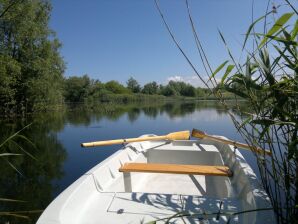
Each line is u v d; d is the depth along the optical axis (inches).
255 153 58.9
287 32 46.8
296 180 49.6
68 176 196.5
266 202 56.4
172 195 68.9
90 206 63.6
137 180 118.7
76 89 1622.8
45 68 698.8
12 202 149.6
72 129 439.2
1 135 359.9
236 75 54.7
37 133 392.2
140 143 145.6
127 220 57.2
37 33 668.1
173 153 140.3
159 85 2733.8
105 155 256.7
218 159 127.9
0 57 577.3
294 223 48.6
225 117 651.5
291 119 44.9
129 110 1000.2
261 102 51.5
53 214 51.8
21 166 220.2
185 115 730.2
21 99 703.1
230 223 55.8
